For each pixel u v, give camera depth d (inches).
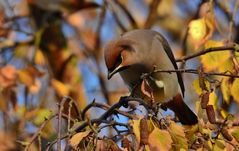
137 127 330.6
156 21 718.5
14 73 536.4
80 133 342.6
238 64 400.5
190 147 349.4
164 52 461.4
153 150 327.6
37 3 615.2
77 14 682.2
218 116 389.1
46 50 614.5
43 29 597.0
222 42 421.1
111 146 339.6
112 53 435.8
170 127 337.7
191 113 442.9
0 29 603.5
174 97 461.4
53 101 563.5
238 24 550.0
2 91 529.3
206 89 360.8
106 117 381.4
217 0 559.5
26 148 366.3
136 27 631.8
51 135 441.4
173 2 735.1
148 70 449.4
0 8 617.3
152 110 355.3
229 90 396.2
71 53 617.6
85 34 679.1
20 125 504.4
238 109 472.7
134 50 442.0
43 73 543.8
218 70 412.2
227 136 349.7
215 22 457.4
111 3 637.9
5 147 514.0
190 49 512.1
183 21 729.0
